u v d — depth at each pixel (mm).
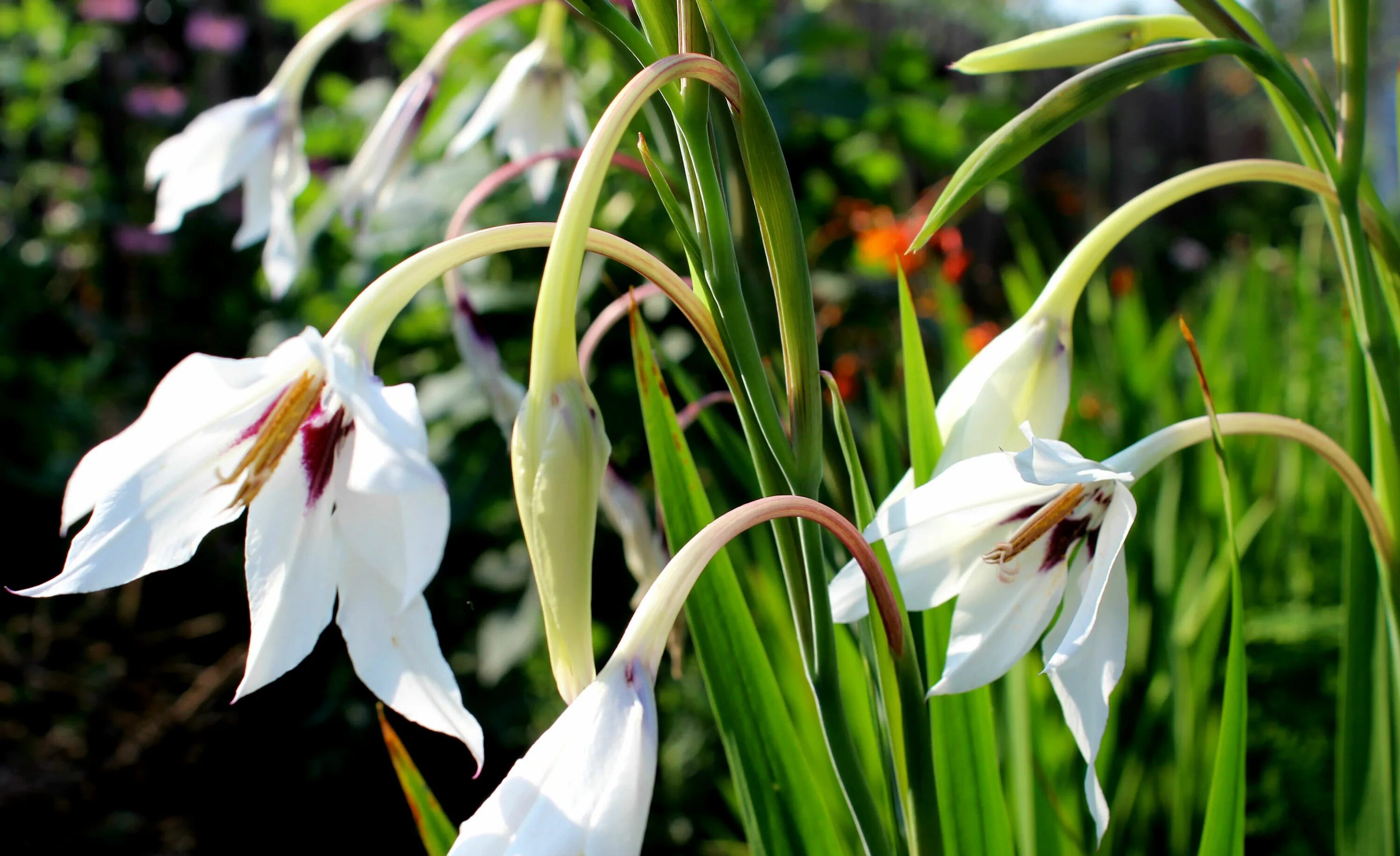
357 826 1000
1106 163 2674
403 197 982
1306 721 788
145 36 2043
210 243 1690
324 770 996
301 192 601
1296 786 760
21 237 1616
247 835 995
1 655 1048
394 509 369
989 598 414
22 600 1190
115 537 376
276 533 377
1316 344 1154
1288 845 738
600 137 371
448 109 1078
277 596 375
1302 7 4656
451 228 519
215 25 1853
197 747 1019
